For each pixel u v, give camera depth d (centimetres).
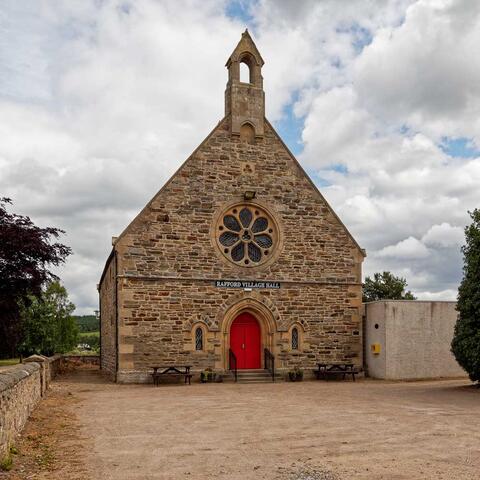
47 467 805
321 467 789
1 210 2038
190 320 2141
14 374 967
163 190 2175
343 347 2342
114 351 2216
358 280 2397
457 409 1348
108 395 1689
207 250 2203
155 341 2084
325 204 2403
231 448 919
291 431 1059
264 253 2303
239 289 2227
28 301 2089
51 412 1303
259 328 2288
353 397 1612
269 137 2367
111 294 2388
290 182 2369
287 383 2116
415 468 780
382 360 2322
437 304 2409
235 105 2330
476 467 783
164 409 1371
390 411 1313
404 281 3994
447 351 2398
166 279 2127
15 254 2005
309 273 2334
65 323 3975
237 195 2280
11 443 876
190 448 922
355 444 939
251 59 2412
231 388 1897
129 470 786
